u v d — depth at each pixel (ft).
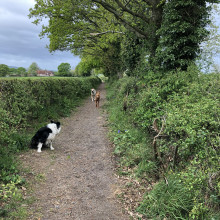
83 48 78.69
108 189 12.89
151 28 32.94
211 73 19.43
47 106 31.19
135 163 15.92
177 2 24.84
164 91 20.36
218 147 10.62
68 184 13.29
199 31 23.94
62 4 40.34
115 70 90.22
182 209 10.02
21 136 19.04
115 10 36.17
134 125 23.79
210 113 12.17
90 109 42.16
